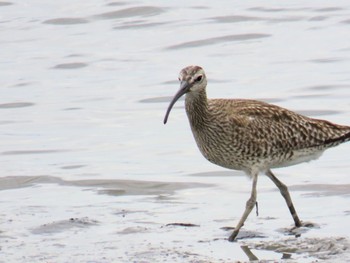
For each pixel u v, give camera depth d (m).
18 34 28.78
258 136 13.72
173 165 17.59
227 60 25.19
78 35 28.41
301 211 14.43
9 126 20.70
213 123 13.73
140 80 23.89
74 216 14.23
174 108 21.50
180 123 20.39
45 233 13.33
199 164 17.55
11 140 19.61
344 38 26.48
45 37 28.38
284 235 13.18
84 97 22.73
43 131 20.23
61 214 14.38
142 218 14.14
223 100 14.11
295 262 11.81
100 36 28.17
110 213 14.43
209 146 13.91
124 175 16.95
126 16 29.92
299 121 14.05
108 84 23.75
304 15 28.98
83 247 12.66
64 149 18.89
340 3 30.11
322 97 21.58
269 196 15.48
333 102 21.17
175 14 29.75
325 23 28.16
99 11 30.36
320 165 17.16
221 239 13.02
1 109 22.08
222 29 28.00
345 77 22.97
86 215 14.29
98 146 19.03
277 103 21.31
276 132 13.80
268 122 13.81
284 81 22.95
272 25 28.20
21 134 20.06
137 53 26.34
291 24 28.20
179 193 15.85
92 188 16.23
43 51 26.95
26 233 13.34
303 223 13.70
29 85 23.95
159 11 30.09
